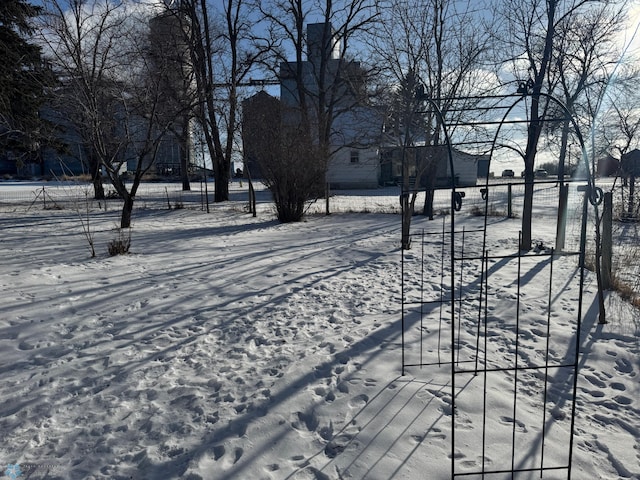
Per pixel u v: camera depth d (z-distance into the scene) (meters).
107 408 3.28
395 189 35.28
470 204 20.80
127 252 9.09
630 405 3.30
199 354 4.22
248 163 17.55
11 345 4.39
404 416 3.10
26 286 6.39
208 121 22.81
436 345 4.36
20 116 18.78
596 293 5.99
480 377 3.69
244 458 2.67
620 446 2.79
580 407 3.26
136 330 4.82
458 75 10.93
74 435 2.95
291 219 15.05
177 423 3.06
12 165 48.66
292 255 9.11
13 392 3.52
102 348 4.36
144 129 13.39
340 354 4.17
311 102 26.25
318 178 15.08
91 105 10.64
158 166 45.97
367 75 16.11
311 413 3.16
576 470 2.55
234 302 5.82
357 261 8.53
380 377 3.69
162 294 6.12
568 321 4.96
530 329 4.77
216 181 24.42
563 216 8.51
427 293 6.25
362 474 2.51
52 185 35.97
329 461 2.64
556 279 6.82
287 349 4.32
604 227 6.10
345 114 32.34
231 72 22.06
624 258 8.37
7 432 2.98
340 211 18.36
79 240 10.76
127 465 2.64
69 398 3.43
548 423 3.04
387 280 7.02
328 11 23.39
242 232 12.61
